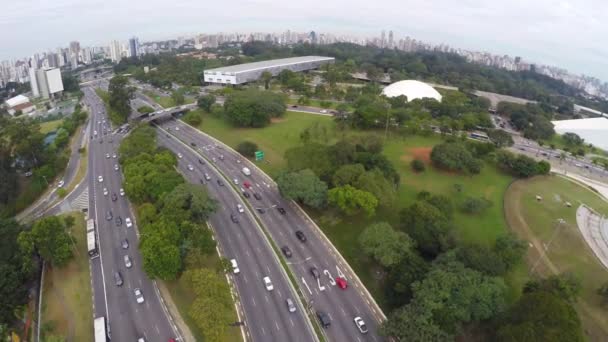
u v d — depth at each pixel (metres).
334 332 75.94
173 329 76.62
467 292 72.50
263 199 127.19
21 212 125.38
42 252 89.62
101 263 96.31
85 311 81.62
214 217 115.94
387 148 170.75
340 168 121.81
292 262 96.19
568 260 99.75
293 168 128.50
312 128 189.50
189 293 84.81
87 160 164.50
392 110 199.12
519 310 67.12
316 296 85.19
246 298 84.12
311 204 111.25
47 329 76.06
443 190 134.50
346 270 93.75
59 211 122.75
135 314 80.38
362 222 112.50
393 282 82.12
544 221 117.88
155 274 81.56
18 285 82.19
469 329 74.88
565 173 161.00
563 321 61.81
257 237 106.06
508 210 123.25
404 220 102.38
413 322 67.56
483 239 106.75
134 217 117.31
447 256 84.38
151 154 146.75
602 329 77.88
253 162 158.00
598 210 127.81
